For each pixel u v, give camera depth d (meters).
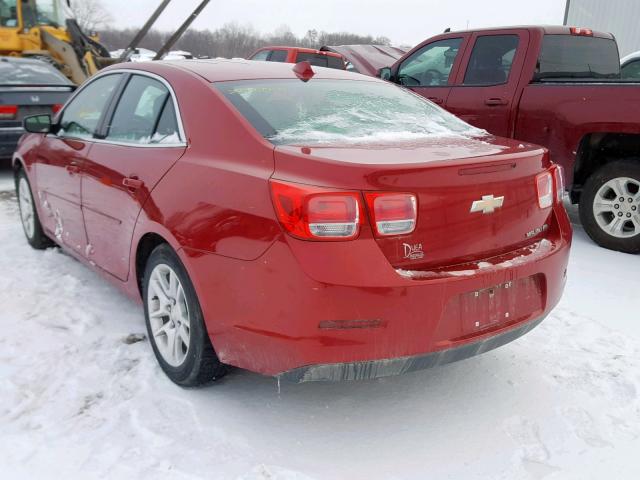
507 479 2.43
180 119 3.11
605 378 3.18
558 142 5.43
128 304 4.03
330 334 2.35
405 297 2.36
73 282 4.38
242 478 2.38
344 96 3.42
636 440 2.68
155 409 2.84
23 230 5.79
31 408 2.82
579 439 2.68
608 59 6.57
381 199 2.36
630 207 5.11
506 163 2.66
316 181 2.39
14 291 4.20
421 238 2.45
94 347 3.42
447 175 2.48
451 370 3.27
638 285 4.47
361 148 2.66
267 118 2.91
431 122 3.39
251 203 2.51
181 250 2.79
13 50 11.39
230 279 2.57
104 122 3.80
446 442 2.66
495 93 5.93
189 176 2.85
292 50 11.68
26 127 4.35
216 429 2.70
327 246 2.32
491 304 2.62
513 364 3.33
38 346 3.40
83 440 2.60
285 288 2.38
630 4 13.74
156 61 3.73
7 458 2.48
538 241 2.92
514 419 2.83
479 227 2.61
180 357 3.01
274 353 2.48
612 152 5.51
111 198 3.45
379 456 2.56
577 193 5.58
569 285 4.46
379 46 11.52
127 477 2.38
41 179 4.59
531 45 5.81
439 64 6.67
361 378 2.47
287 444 2.62
